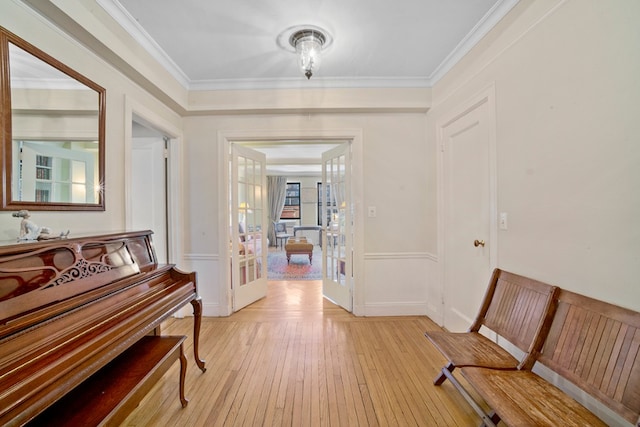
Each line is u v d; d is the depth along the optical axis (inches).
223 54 91.5
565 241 55.0
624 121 44.5
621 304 45.2
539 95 60.9
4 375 31.1
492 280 72.5
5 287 36.9
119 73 77.5
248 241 133.8
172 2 67.4
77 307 43.8
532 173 63.1
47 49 56.0
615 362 42.2
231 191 122.6
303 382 73.3
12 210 48.7
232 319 115.1
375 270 118.4
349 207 123.0
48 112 55.9
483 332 80.0
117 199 75.7
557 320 53.3
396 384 72.5
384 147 117.8
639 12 42.2
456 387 63.1
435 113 109.3
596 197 49.1
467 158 89.5
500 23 72.1
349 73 106.1
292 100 111.7
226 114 116.1
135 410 62.9
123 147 78.5
